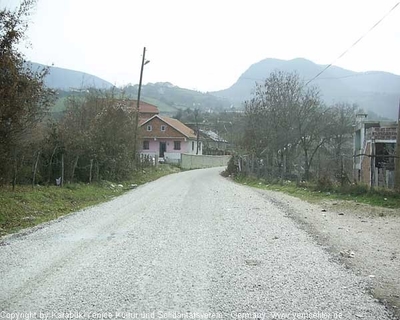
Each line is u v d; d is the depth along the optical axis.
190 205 15.97
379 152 27.34
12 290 6.15
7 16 13.41
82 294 5.98
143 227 11.24
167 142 68.31
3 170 15.85
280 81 35.03
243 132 38.19
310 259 7.88
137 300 5.74
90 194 20.17
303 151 36.25
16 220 12.69
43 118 18.02
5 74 13.77
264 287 6.28
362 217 12.98
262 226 11.35
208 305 5.57
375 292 6.09
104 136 27.20
